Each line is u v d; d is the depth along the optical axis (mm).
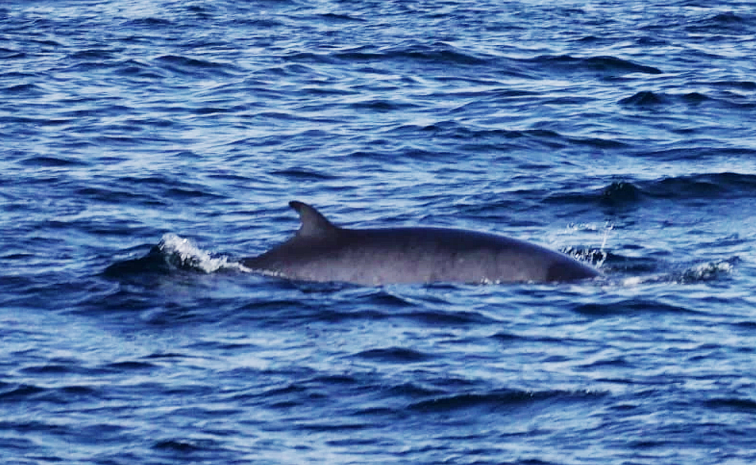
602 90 138125
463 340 71438
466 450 59594
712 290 79312
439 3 194500
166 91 137875
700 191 103250
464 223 95562
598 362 68500
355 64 150625
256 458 58969
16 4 195750
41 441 60406
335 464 58500
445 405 63781
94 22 178500
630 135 120562
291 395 64812
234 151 114625
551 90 138250
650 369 67625
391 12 187000
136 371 67625
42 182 103625
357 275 79812
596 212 98375
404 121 125188
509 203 99875
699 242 90625
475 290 78250
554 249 82812
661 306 76438
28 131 120562
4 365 68188
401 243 80812
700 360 68750
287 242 82125
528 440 60500
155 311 75812
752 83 140625
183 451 59500
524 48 159125
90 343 71312
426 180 106500
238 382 66312
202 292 78562
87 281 80562
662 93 135125
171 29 173000
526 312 75312
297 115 128000
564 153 115125
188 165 109562
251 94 136375
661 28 174125
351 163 111250
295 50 157375
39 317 75125
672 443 59906
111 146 116062
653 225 95188
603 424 61750
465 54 154125
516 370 67500
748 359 68875
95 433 61156
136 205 98438
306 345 70875
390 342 71000
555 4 194125
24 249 87188
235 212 97312
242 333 72625
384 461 58688
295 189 103688
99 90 137625
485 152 115062
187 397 64688
